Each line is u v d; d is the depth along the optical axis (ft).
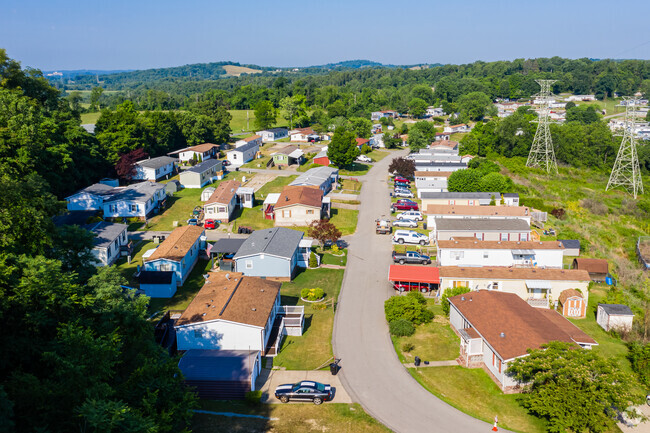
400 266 179.93
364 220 259.19
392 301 155.53
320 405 109.70
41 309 85.92
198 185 298.76
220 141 442.50
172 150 403.75
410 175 342.64
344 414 106.42
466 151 449.06
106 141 314.96
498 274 168.25
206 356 121.90
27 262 89.97
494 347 120.16
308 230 226.79
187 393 92.27
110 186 273.95
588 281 166.50
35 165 218.79
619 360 135.13
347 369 125.18
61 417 72.59
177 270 173.17
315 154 413.59
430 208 244.83
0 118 203.41
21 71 294.87
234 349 127.44
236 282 149.59
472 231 216.13
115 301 103.86
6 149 196.24
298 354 132.16
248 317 129.18
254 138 450.30
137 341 106.32
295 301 165.48
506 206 244.22
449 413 108.37
